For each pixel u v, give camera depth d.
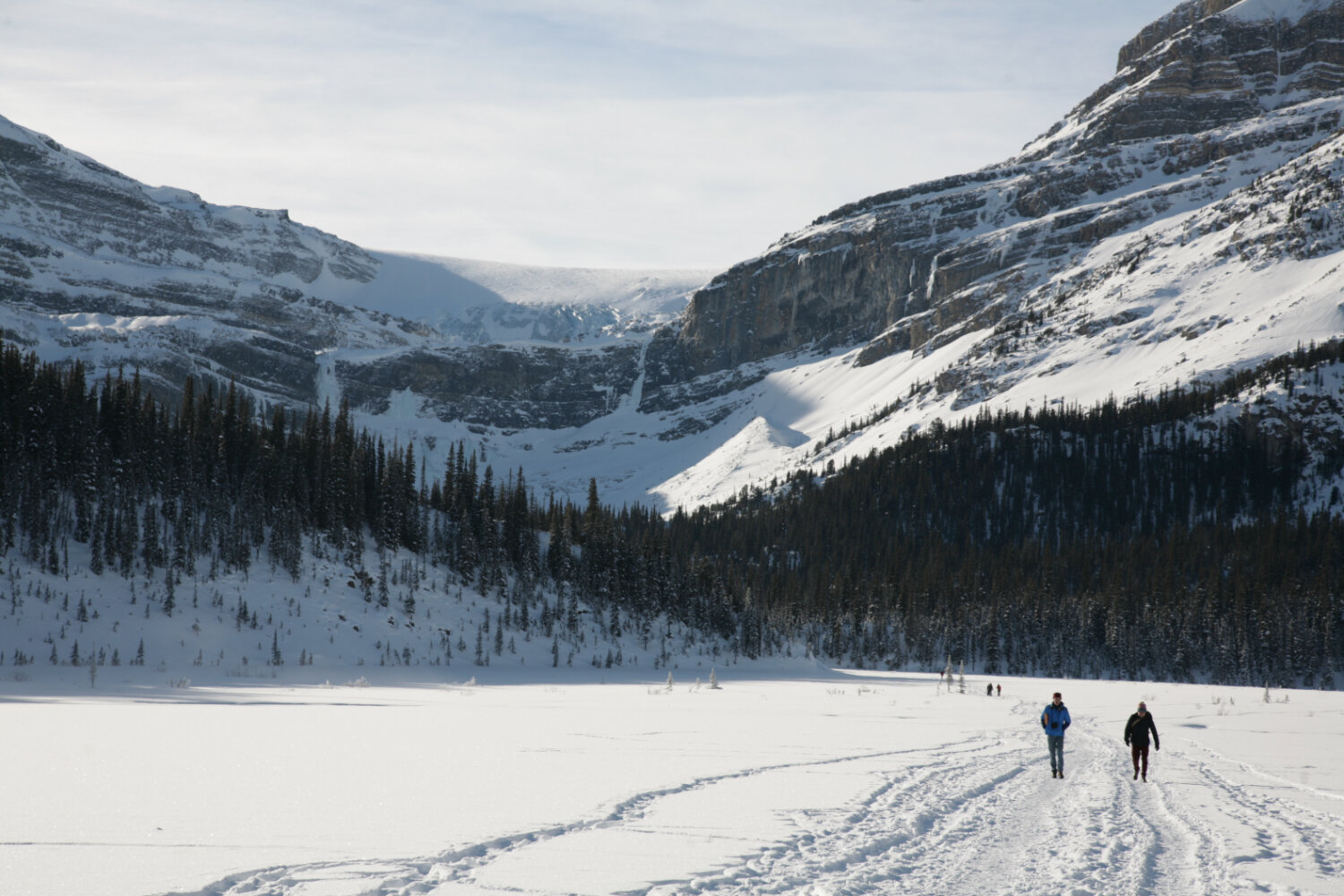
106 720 39.78
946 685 104.38
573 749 30.52
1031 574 198.38
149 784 21.97
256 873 13.39
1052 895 13.30
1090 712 59.19
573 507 169.00
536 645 122.69
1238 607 160.88
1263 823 19.83
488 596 132.00
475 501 151.88
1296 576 169.75
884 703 63.81
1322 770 30.50
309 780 22.80
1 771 23.81
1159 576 178.62
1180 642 158.25
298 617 107.31
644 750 30.47
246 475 125.25
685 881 13.27
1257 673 152.88
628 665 125.44
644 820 17.95
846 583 196.00
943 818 19.25
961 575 195.88
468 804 19.56
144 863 13.95
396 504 133.88
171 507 115.12
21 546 100.88
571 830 16.94
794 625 178.00
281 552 117.00
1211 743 39.44
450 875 13.39
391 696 65.25
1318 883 14.54
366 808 18.95
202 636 96.62
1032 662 171.12
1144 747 26.67
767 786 22.66
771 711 52.78
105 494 112.25
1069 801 22.08
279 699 60.72
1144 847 16.80
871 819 18.61
